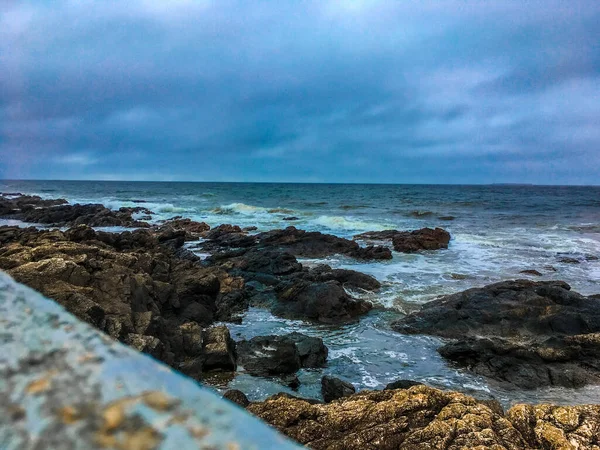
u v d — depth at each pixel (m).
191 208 50.62
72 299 8.48
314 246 24.05
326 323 13.32
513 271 19.28
